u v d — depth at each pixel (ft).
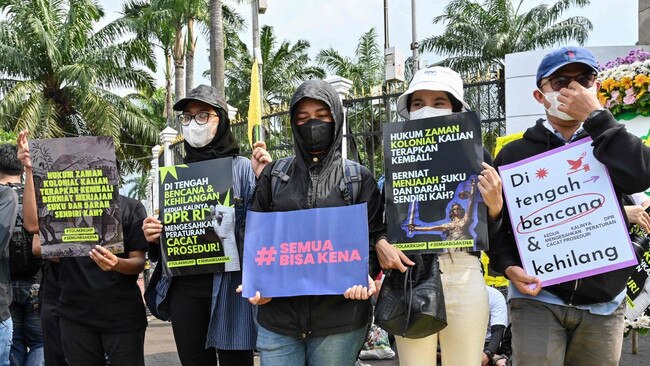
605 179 8.91
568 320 9.14
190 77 73.20
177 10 67.92
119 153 83.35
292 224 9.20
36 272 15.02
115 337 11.89
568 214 9.09
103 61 75.82
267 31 94.94
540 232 9.23
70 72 70.49
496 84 24.06
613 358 9.22
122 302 11.92
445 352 9.71
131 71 79.82
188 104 11.55
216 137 11.71
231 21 81.97
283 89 95.09
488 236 9.43
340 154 9.73
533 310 9.34
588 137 9.07
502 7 81.56
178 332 11.19
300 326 9.01
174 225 11.00
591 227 8.95
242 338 10.81
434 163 9.34
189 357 11.22
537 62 22.74
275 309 9.20
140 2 80.94
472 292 9.58
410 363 9.59
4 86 74.38
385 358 18.94
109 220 11.35
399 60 27.17
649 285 12.78
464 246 9.02
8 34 71.15
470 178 9.18
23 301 14.79
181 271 10.94
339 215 9.05
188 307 11.16
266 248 9.20
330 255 8.95
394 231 9.36
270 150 27.09
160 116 104.42
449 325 9.56
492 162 9.79
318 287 8.85
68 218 11.41
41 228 11.44
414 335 9.02
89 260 11.84
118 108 78.74
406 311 8.79
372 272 9.50
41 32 70.28
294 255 9.07
